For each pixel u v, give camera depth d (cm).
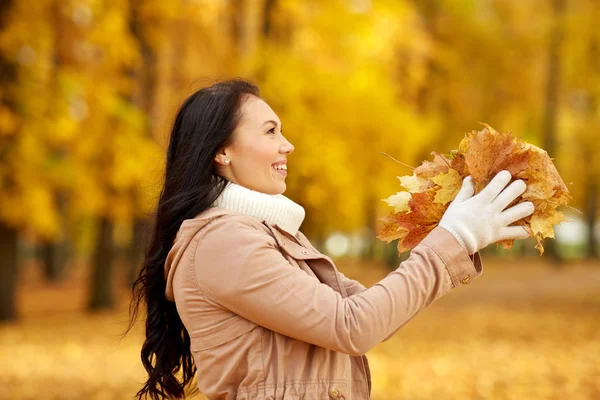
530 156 182
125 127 1380
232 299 177
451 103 2145
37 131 1295
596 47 1925
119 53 1334
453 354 993
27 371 879
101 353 1038
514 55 2161
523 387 748
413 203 189
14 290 1505
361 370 201
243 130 195
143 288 210
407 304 173
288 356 180
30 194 1292
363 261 3950
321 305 172
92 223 2086
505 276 2711
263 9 1489
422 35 1764
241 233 180
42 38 1317
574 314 1470
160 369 212
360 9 1523
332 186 1419
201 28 1542
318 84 1457
